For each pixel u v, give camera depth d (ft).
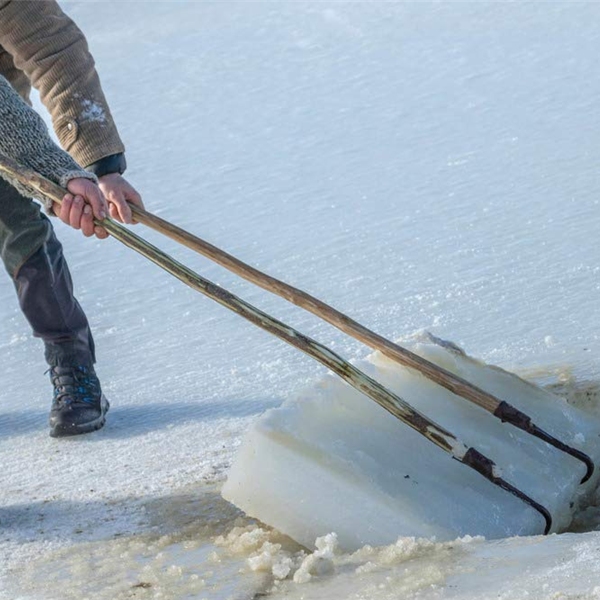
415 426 14.69
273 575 13.48
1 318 24.85
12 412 20.85
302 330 21.88
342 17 43.83
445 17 42.01
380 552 13.57
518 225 24.88
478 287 22.47
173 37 44.16
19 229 19.34
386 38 40.42
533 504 14.82
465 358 17.19
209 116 35.35
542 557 12.66
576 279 22.15
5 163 16.10
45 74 18.43
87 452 18.78
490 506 14.75
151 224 16.25
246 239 26.43
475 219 25.53
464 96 33.81
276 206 28.09
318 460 14.28
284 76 38.01
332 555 13.51
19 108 16.49
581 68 34.71
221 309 23.65
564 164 27.84
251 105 35.81
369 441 15.11
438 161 29.30
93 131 18.37
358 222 26.40
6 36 18.53
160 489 16.96
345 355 20.63
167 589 13.58
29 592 14.20
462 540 13.55
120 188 17.84
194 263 25.68
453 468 15.21
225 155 32.04
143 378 21.29
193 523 15.74
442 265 23.61
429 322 21.39
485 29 39.93
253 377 20.71
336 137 32.17
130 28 46.19
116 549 15.16
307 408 15.05
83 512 16.51
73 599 13.78
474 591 12.13
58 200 15.93
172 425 19.34
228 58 40.68
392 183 28.40
